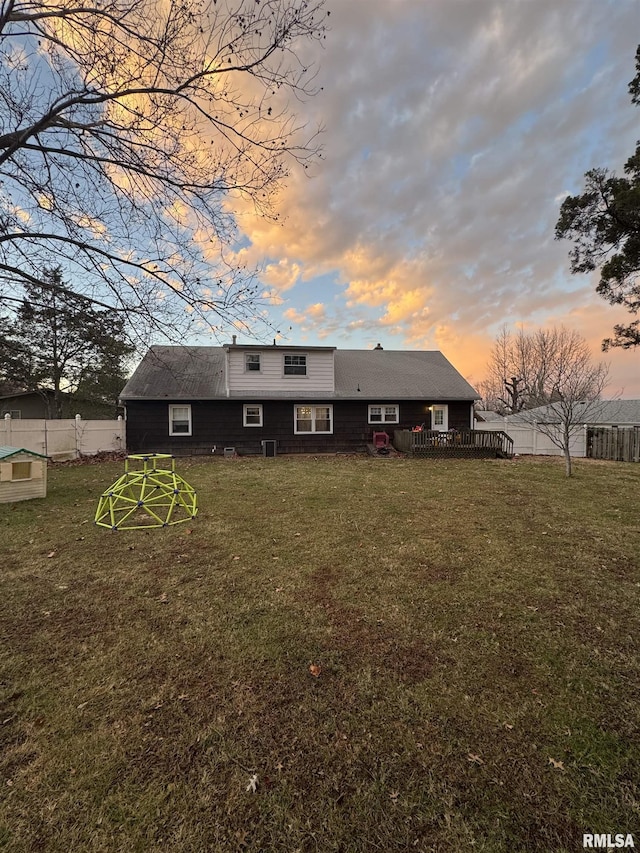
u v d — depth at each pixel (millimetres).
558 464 12156
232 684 2184
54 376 18797
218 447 14781
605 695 2088
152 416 14414
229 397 14492
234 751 1736
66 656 2439
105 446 14539
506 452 14094
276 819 1440
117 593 3303
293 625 2799
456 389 16219
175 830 1400
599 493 7434
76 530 5062
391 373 17281
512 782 1579
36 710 1980
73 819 1437
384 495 7191
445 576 3629
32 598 3209
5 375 9977
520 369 28094
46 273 5121
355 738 1808
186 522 5414
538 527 5180
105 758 1694
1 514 5859
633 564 3920
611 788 1555
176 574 3693
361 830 1402
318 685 2174
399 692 2113
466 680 2213
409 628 2758
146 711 1979
